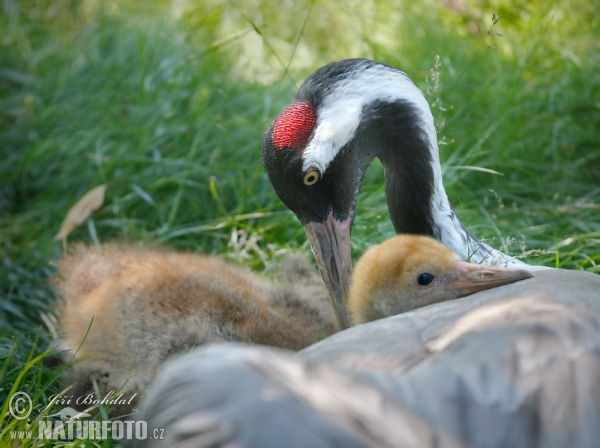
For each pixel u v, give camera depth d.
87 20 16.97
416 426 4.89
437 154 9.41
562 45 14.64
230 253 11.43
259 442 4.75
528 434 4.96
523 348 5.39
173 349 8.15
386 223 11.37
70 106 14.45
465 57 14.80
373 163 12.75
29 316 11.41
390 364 5.57
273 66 15.66
